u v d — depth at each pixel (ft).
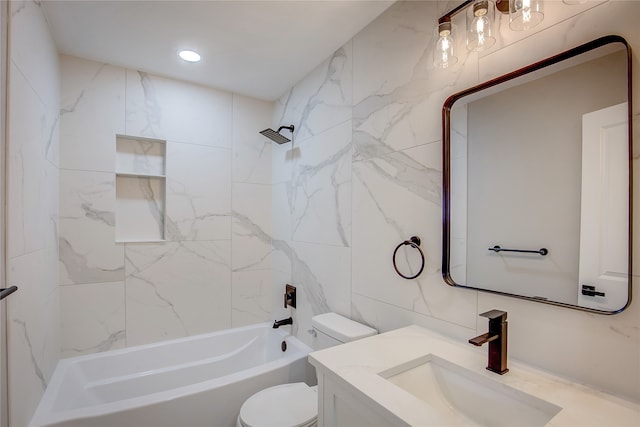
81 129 6.63
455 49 4.10
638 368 2.66
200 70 7.25
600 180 2.86
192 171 7.90
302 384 5.45
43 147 5.14
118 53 6.48
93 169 6.73
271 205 9.00
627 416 2.50
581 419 2.47
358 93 5.80
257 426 4.31
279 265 8.55
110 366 6.69
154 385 6.89
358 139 5.79
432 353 3.69
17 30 3.94
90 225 6.70
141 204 7.54
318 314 6.89
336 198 6.37
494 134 3.68
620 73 2.77
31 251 4.49
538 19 3.07
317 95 7.01
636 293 2.67
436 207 4.37
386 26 5.19
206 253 8.05
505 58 3.60
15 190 3.85
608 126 2.83
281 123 8.58
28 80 4.36
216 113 8.23
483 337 3.14
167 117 7.57
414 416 2.53
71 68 6.55
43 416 4.60
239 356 7.95
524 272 3.39
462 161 4.01
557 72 3.16
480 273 3.81
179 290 7.69
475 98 3.88
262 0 4.89
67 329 6.47
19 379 4.00
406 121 4.83
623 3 2.76
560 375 3.12
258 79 7.70
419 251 4.58
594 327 2.91
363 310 5.65
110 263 6.91
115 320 6.95
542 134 3.26
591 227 2.92
